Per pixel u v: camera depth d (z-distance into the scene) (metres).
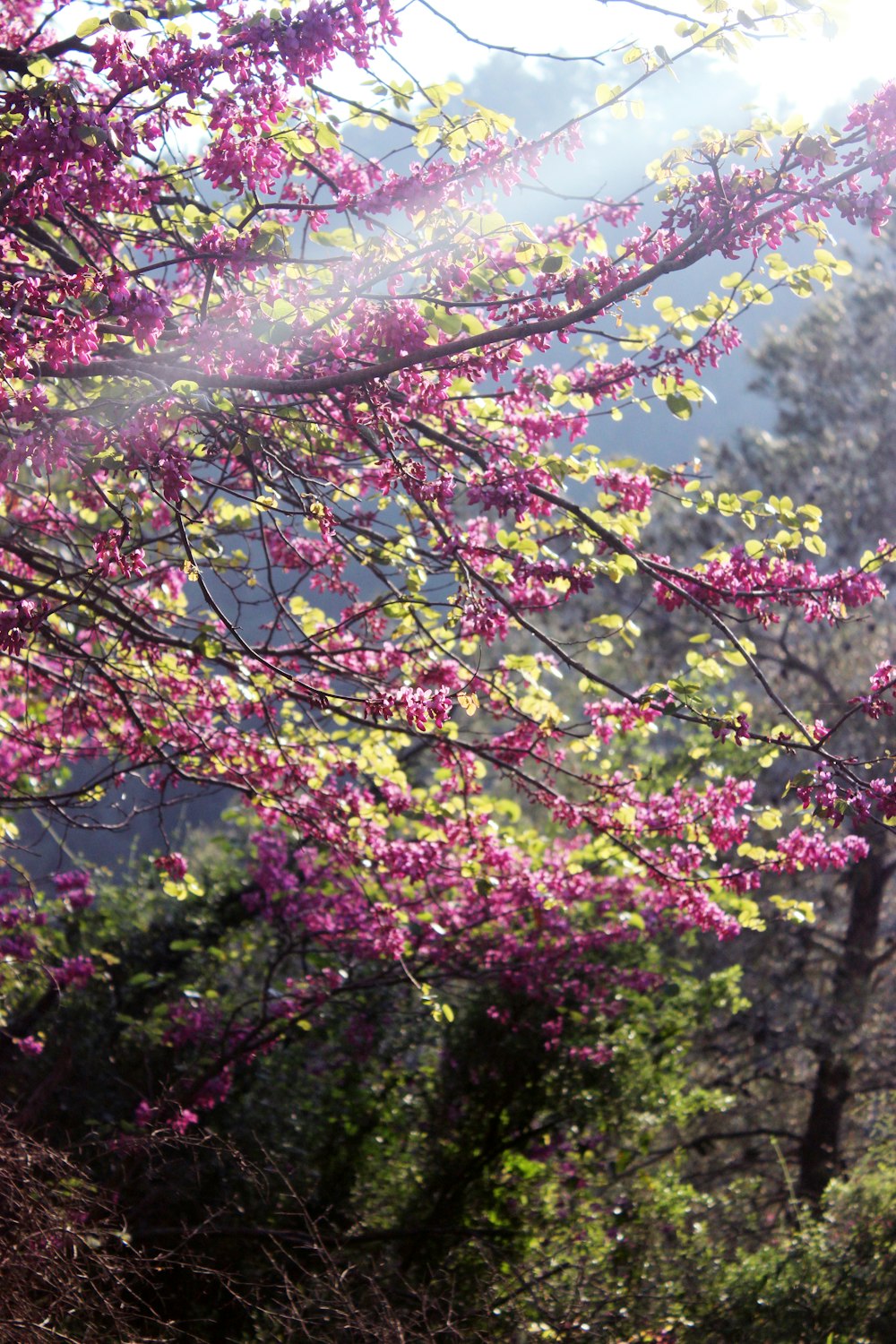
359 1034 7.76
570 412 5.76
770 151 3.90
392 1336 4.87
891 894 16.27
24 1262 4.05
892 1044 15.44
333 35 3.46
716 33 3.78
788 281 4.35
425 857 6.05
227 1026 7.27
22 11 5.71
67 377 3.79
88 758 6.30
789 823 11.99
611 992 7.95
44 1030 7.51
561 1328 5.95
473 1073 7.71
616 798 5.91
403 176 4.10
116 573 5.19
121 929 9.03
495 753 5.84
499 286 4.06
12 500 5.96
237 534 6.04
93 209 3.56
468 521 5.71
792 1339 6.90
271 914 8.05
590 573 4.70
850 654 13.68
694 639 4.98
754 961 14.23
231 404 4.02
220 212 4.24
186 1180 5.84
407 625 5.72
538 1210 7.42
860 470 14.80
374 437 4.48
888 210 3.79
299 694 5.64
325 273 4.30
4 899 6.96
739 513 4.98
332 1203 7.17
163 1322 4.48
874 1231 8.09
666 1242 7.78
